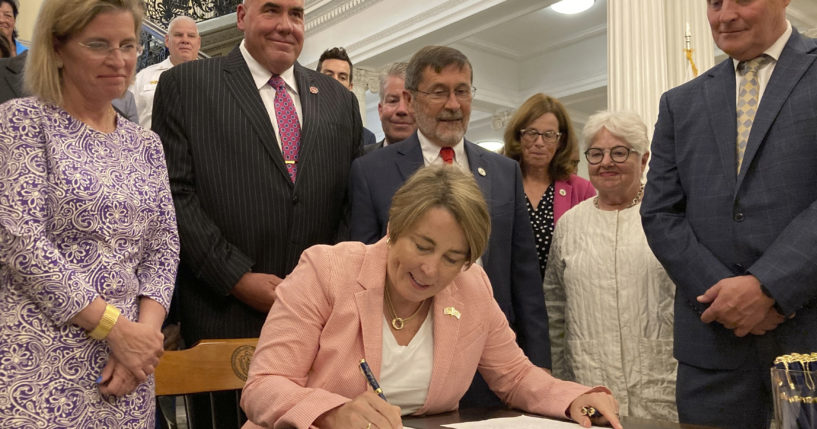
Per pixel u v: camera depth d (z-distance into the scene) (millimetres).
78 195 1792
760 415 2070
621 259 2492
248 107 2488
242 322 2379
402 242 1562
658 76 5031
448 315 1686
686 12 5074
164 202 2043
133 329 1789
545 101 3178
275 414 1402
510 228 2531
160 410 2674
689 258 2117
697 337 2141
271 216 2424
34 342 1716
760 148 2072
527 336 2514
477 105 11156
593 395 1602
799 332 1981
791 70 2086
